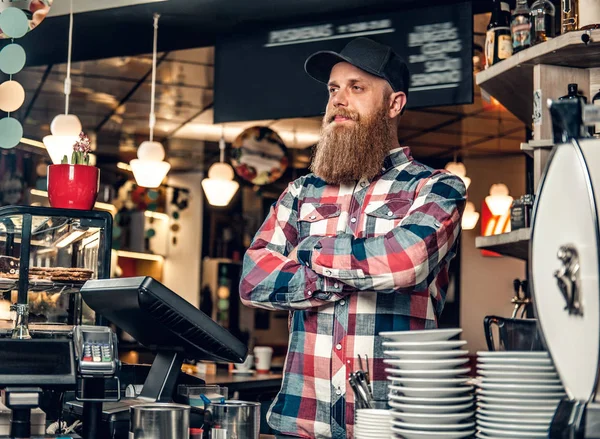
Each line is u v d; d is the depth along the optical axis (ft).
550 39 8.75
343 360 6.38
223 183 25.29
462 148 27.68
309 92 13.99
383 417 5.33
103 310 6.20
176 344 6.11
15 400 5.33
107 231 8.25
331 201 6.91
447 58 12.64
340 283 6.26
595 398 3.86
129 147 28.76
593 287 3.84
